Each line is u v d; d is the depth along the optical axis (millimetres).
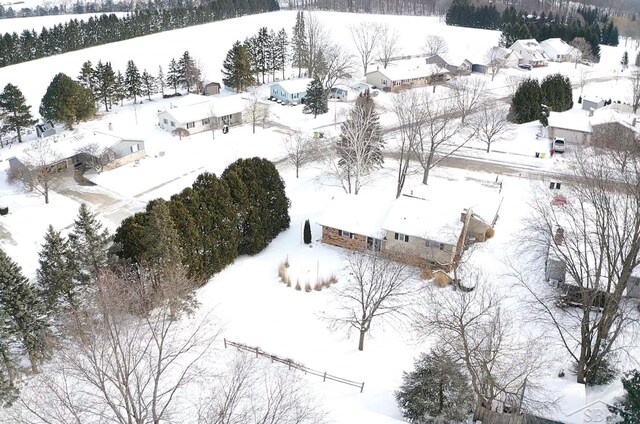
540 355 32438
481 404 30031
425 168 58469
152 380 31297
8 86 77000
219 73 117188
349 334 37375
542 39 141250
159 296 35719
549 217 44438
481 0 194375
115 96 93562
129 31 141500
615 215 35344
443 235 44438
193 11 160250
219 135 79750
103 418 27969
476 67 118875
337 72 100750
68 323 30688
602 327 32125
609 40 154750
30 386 30797
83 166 67500
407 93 96938
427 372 29953
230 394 27078
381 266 38156
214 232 43562
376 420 29141
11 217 54688
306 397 31078
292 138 76688
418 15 197625
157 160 70562
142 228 38875
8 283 31656
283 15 176625
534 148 73625
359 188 57125
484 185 61406
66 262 35906
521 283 42438
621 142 55719
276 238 50844
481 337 32312
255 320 39469
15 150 74312
